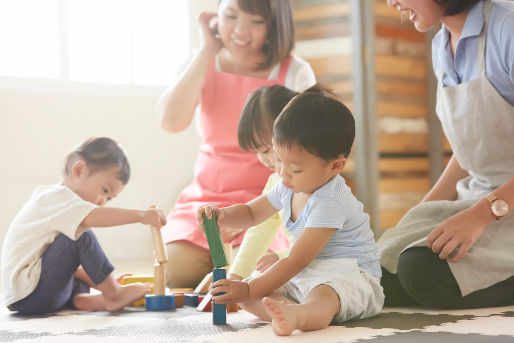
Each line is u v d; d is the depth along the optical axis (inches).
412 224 62.5
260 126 64.2
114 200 145.5
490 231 59.6
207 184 90.4
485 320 50.0
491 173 62.7
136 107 148.5
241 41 89.1
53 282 63.5
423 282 56.4
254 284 48.7
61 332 50.4
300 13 149.7
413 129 154.9
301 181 49.8
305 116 48.6
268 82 91.7
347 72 146.7
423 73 156.9
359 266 52.5
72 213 63.5
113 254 142.3
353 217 51.9
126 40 151.6
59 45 142.5
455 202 62.6
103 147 69.9
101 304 65.5
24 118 136.2
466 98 62.0
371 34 145.8
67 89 142.4
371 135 146.8
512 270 57.3
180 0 157.8
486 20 60.6
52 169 138.3
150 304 63.1
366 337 43.2
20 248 64.3
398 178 152.4
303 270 51.8
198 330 48.4
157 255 64.4
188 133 153.6
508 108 59.9
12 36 138.9
